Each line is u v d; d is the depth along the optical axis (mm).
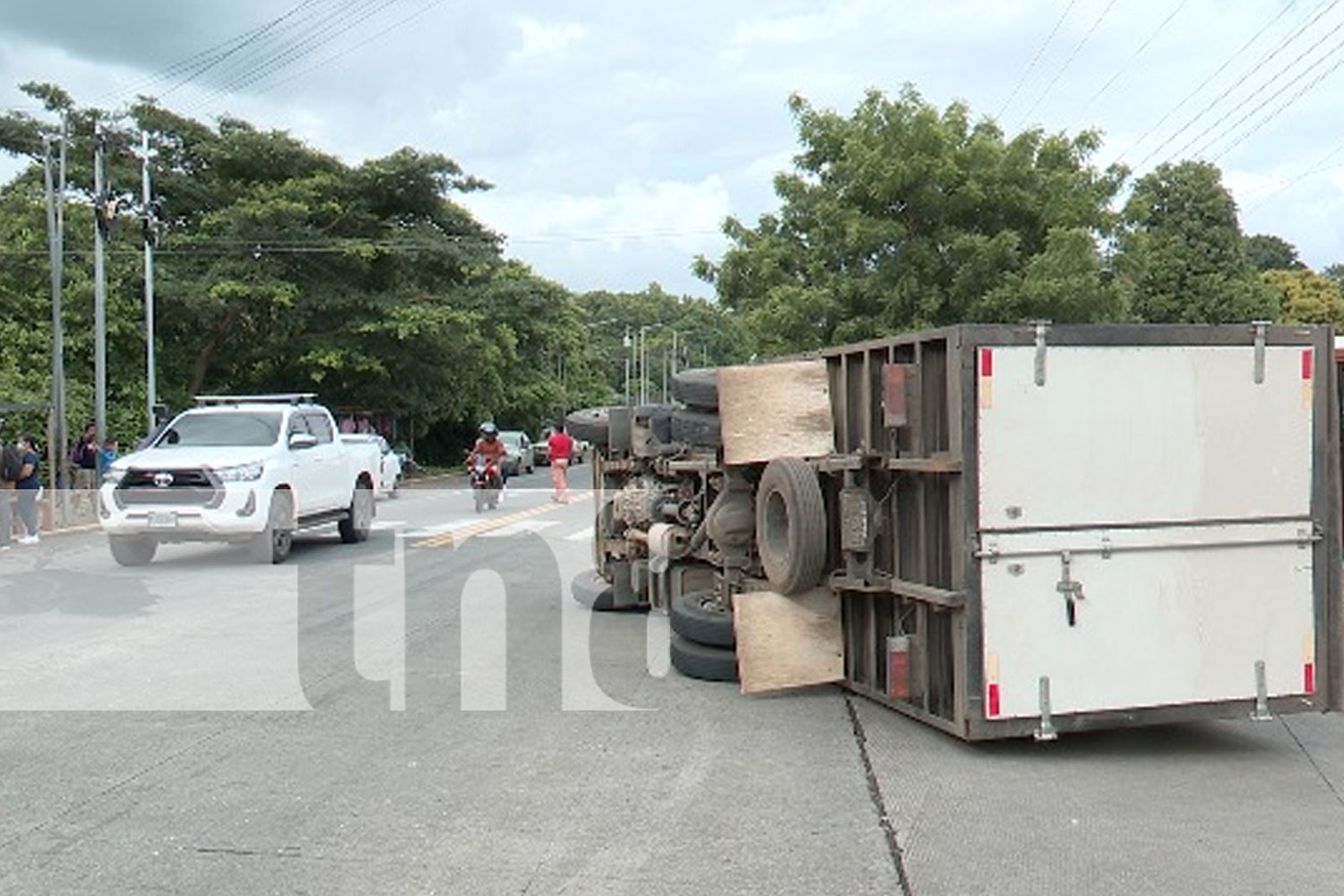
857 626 8750
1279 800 6590
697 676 9586
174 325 44688
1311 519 7578
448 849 5852
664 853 5797
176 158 47719
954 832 6070
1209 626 7426
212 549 19078
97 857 5723
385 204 49344
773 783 6906
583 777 7031
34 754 7480
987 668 7172
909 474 7902
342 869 5586
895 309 26938
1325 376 7613
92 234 42156
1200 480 7418
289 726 8195
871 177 27359
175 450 17609
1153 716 7359
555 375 88250
